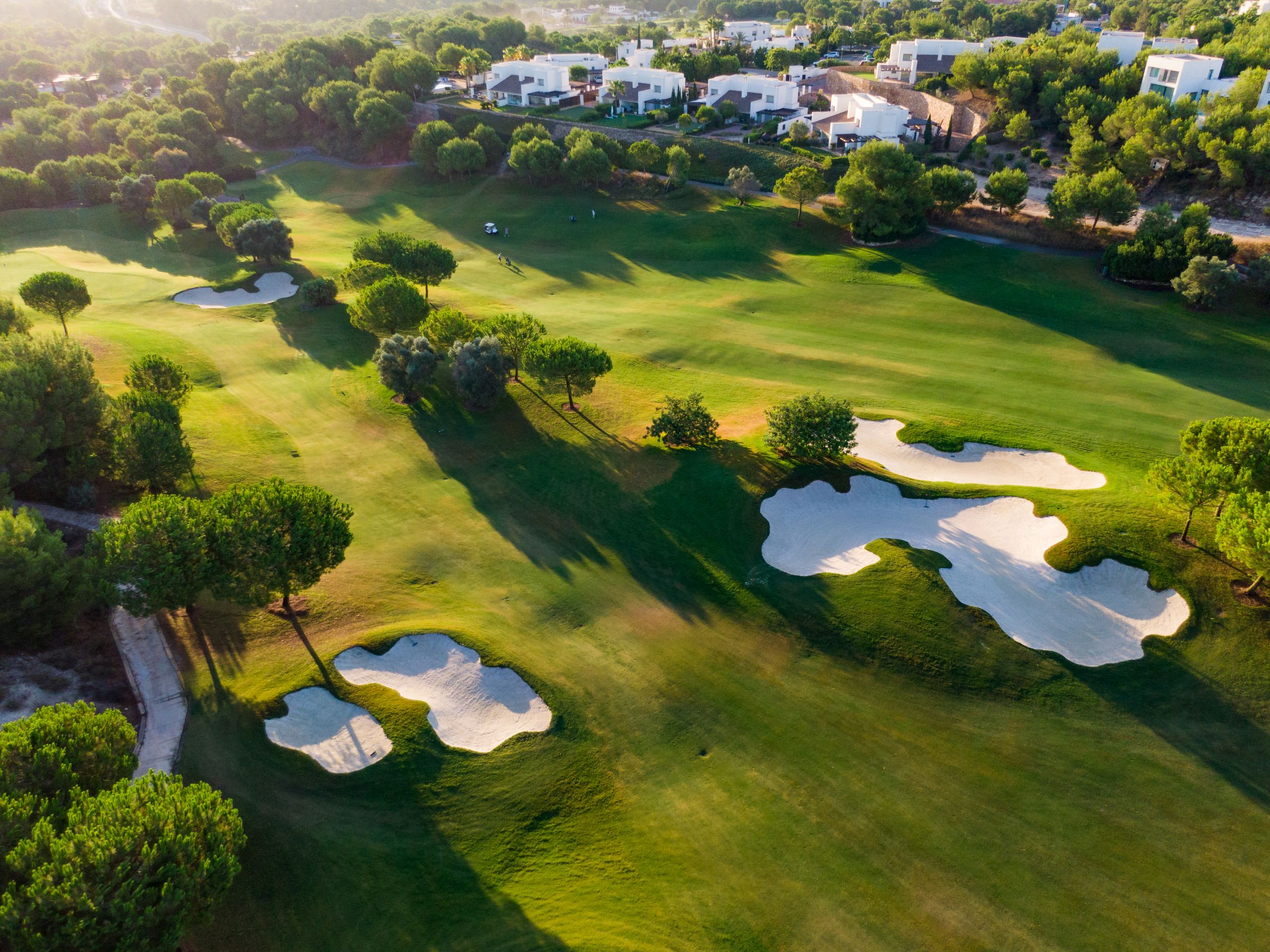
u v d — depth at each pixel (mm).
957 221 103125
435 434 63219
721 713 37625
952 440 56562
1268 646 38156
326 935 28219
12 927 21547
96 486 51656
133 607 36375
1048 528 46688
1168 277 82000
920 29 185625
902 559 44938
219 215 107250
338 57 184000
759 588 44812
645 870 30891
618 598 45156
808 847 31625
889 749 35750
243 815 31953
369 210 130375
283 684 37938
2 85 196375
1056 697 37625
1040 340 75562
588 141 127812
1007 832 31984
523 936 28312
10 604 36438
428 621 42719
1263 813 32188
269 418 65125
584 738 36375
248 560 37438
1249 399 63156
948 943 28203
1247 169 93438
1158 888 29812
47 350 51281
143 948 22625
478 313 86375
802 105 154250
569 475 56812
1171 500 42688
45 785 26203
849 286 91125
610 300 93375
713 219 113688
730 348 76500
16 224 117188
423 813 32812
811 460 54031
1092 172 105000
